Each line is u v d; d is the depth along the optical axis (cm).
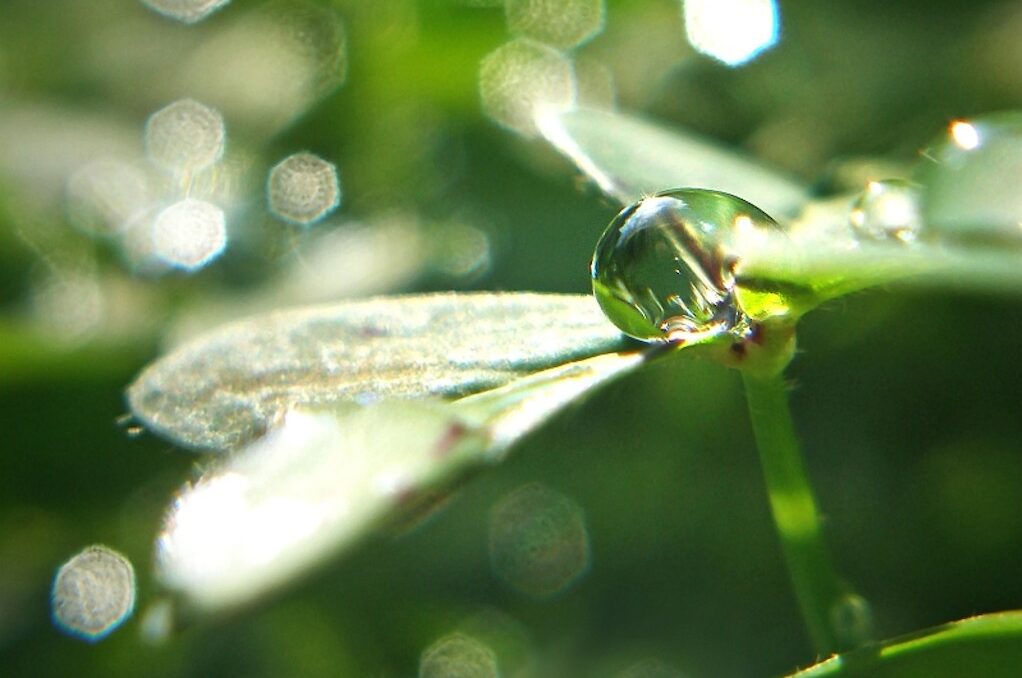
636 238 6
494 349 6
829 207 6
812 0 10
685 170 6
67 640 8
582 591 9
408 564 9
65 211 10
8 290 10
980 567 8
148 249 10
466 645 9
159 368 6
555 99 10
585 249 9
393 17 10
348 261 9
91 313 9
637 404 9
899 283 6
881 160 9
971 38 9
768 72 10
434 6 11
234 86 11
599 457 9
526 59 11
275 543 5
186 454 9
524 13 11
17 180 10
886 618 8
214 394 6
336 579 9
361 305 6
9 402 9
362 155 10
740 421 9
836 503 9
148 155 11
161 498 9
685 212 6
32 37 12
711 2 10
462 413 5
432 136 10
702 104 10
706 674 8
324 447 5
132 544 9
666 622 9
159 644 5
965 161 6
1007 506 8
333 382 6
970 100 9
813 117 9
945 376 9
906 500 9
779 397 6
